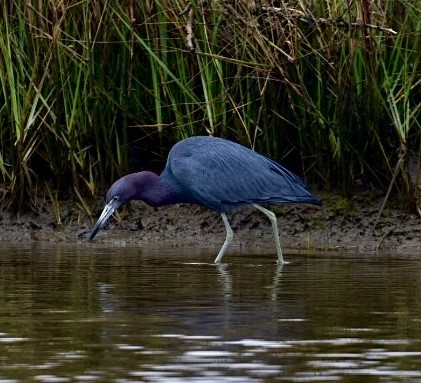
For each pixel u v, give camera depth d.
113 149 15.17
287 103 14.80
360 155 14.57
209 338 7.35
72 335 7.46
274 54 13.71
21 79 14.38
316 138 14.66
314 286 9.99
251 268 11.50
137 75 14.84
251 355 6.80
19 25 14.38
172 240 14.57
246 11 13.38
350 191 14.78
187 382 6.05
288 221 14.71
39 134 14.92
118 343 7.17
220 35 14.16
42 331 7.61
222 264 11.89
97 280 10.41
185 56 14.42
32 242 14.35
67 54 14.45
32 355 6.80
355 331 7.62
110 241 14.45
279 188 12.88
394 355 6.81
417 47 14.01
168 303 8.91
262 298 9.20
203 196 12.88
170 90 14.51
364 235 14.35
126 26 14.42
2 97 15.05
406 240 14.10
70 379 6.13
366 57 14.05
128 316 8.25
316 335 7.47
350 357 6.75
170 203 13.22
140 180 13.04
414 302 8.96
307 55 14.16
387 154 14.63
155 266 11.61
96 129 14.90
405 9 14.22
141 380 6.11
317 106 14.52
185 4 13.98
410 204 14.34
